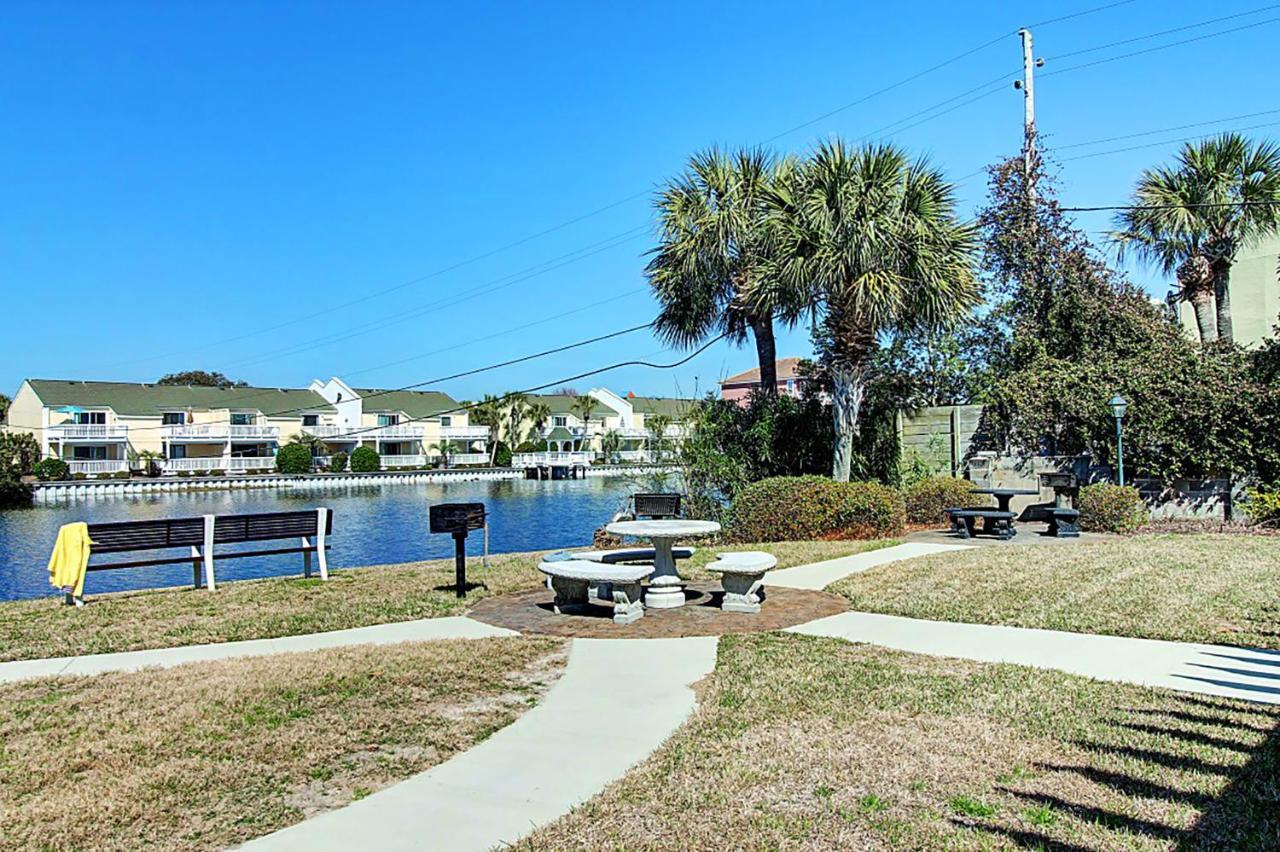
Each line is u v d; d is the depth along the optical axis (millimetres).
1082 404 16703
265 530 11422
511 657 7027
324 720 5434
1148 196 21125
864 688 5961
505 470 69438
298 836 3854
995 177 21500
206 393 68188
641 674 6523
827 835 3750
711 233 17719
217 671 6691
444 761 4762
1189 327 26609
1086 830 3723
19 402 61688
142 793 4320
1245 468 15453
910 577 10523
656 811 4039
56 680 6570
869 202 14805
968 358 21891
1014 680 6070
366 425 71750
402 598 9977
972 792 4164
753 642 7477
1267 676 6090
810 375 19109
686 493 17156
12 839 3826
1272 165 20109
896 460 18453
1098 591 9258
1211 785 4160
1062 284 19875
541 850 3688
